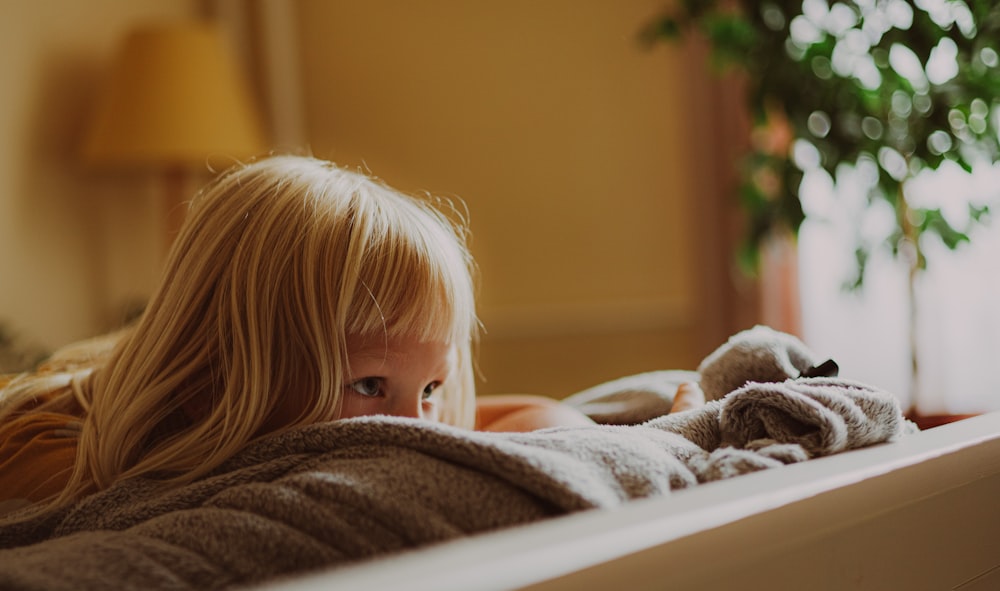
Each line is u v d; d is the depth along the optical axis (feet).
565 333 8.95
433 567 0.87
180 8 8.64
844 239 7.53
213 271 1.90
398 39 9.07
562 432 1.55
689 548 1.02
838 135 4.97
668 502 1.11
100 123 7.47
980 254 6.95
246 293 1.84
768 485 1.19
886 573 1.30
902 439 1.61
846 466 1.32
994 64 4.39
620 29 8.98
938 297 7.16
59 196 7.59
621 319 9.00
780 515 1.14
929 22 4.14
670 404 2.49
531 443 1.45
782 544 1.13
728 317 8.78
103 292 7.86
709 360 2.07
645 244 9.06
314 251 1.84
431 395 2.05
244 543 1.30
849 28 4.72
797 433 1.59
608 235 9.05
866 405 1.60
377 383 1.89
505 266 8.96
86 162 7.48
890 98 4.92
